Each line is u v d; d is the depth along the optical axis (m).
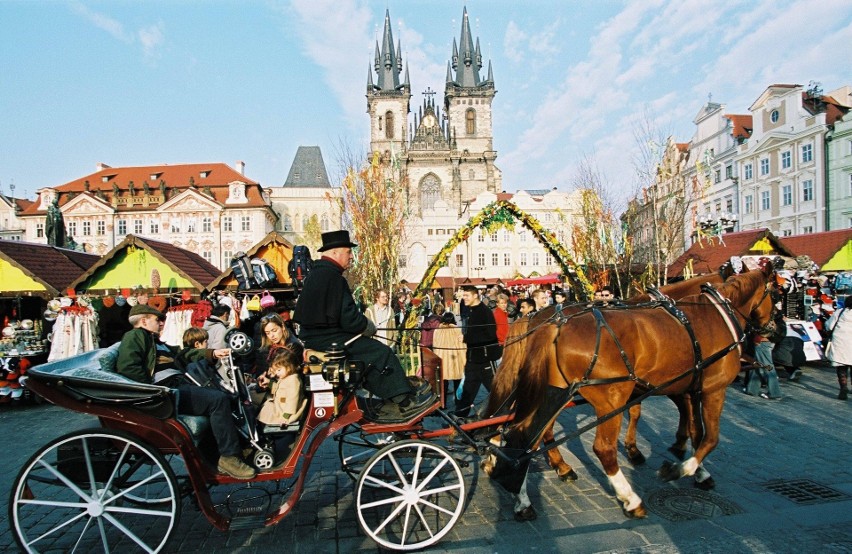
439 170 75.62
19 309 14.21
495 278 58.34
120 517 5.39
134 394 4.41
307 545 4.72
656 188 22.36
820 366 13.39
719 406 5.61
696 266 17.88
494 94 79.50
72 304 12.70
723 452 6.87
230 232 58.78
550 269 59.72
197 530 5.07
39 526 5.25
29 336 12.54
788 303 14.23
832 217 37.38
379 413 5.14
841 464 6.40
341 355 4.81
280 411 4.85
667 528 4.84
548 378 5.19
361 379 4.91
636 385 5.46
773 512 5.12
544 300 11.46
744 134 46.59
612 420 5.09
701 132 52.16
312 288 4.89
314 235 57.16
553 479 6.16
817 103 39.22
